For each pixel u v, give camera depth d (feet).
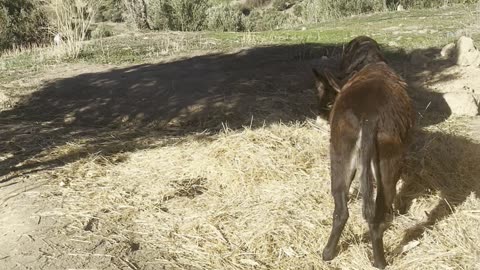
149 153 16.78
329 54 27.12
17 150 17.44
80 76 25.39
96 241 12.57
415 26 33.60
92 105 21.52
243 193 14.23
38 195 14.52
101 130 19.26
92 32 42.83
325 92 13.89
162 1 45.27
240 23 49.29
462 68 24.04
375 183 11.60
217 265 11.71
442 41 28.84
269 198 13.88
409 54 26.53
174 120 19.79
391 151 11.04
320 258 11.79
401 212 13.43
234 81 23.25
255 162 15.20
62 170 15.89
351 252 11.84
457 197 13.97
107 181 15.20
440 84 22.39
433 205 13.61
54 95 22.89
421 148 16.25
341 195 11.25
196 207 13.79
